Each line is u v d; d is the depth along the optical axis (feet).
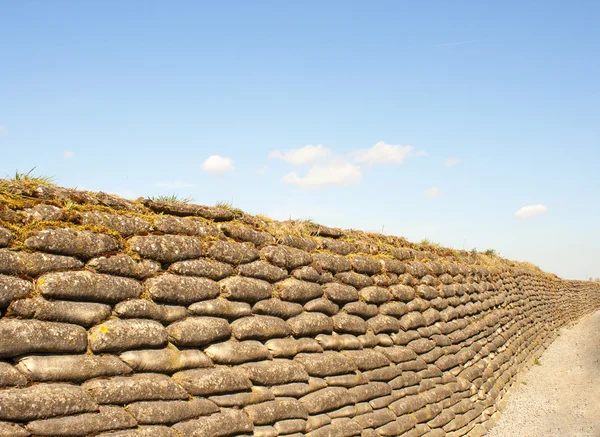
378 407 20.03
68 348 11.44
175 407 12.72
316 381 17.34
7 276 11.12
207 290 14.85
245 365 15.12
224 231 16.57
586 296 81.00
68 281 11.88
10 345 10.58
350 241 23.22
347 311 20.44
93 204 13.88
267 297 16.87
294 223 20.97
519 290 46.14
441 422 24.11
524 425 30.09
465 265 34.19
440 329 27.35
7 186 12.44
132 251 13.65
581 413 31.86
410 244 28.50
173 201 16.72
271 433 14.87
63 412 10.73
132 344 12.58
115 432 11.37
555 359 47.14
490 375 32.53
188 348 13.92
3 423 9.92
